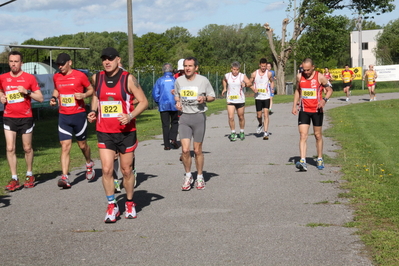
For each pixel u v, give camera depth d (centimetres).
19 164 988
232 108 1233
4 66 2762
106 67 546
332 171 821
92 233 519
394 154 954
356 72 4125
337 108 2111
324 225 521
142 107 554
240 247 461
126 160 564
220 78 3881
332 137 1230
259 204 624
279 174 813
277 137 1280
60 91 757
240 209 602
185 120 714
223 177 804
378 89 4016
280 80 4300
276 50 4338
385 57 5622
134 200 665
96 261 434
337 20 4100
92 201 666
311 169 845
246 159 967
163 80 1119
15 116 759
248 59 9269
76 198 687
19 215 602
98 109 559
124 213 598
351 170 812
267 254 439
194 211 598
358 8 4325
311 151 1040
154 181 788
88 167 802
